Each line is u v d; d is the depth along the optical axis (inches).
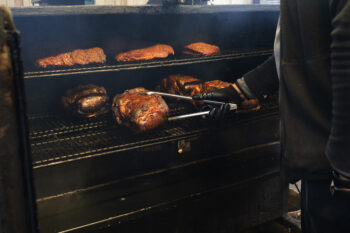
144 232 74.4
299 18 45.9
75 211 67.9
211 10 77.6
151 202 72.2
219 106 74.3
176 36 96.7
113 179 75.9
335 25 37.9
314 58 45.3
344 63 37.3
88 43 86.7
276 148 95.0
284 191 93.8
